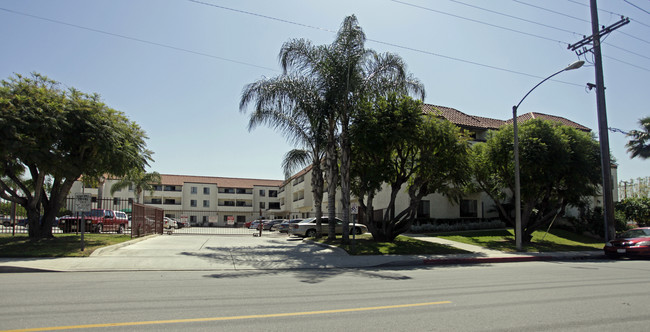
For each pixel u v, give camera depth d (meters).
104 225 26.59
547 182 20.98
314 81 19.39
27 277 10.11
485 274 11.87
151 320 5.71
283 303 7.05
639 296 8.07
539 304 7.18
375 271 12.66
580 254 18.75
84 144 15.62
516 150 19.48
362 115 18.55
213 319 5.83
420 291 8.51
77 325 5.40
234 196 79.44
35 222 18.31
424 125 18.78
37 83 16.62
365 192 21.11
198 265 13.08
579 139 22.17
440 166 18.86
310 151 23.22
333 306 6.84
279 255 15.89
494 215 30.41
